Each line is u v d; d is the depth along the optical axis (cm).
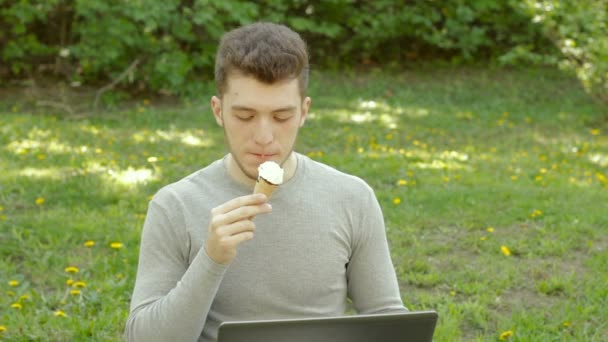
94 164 546
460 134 729
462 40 1021
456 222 446
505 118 810
